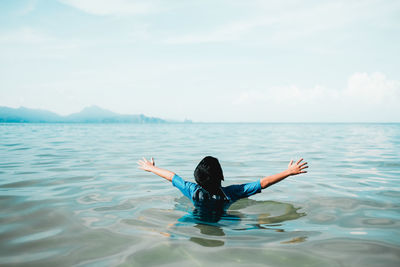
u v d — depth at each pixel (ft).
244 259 6.42
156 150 37.37
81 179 17.06
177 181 11.03
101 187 14.82
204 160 10.48
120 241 7.53
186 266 6.11
